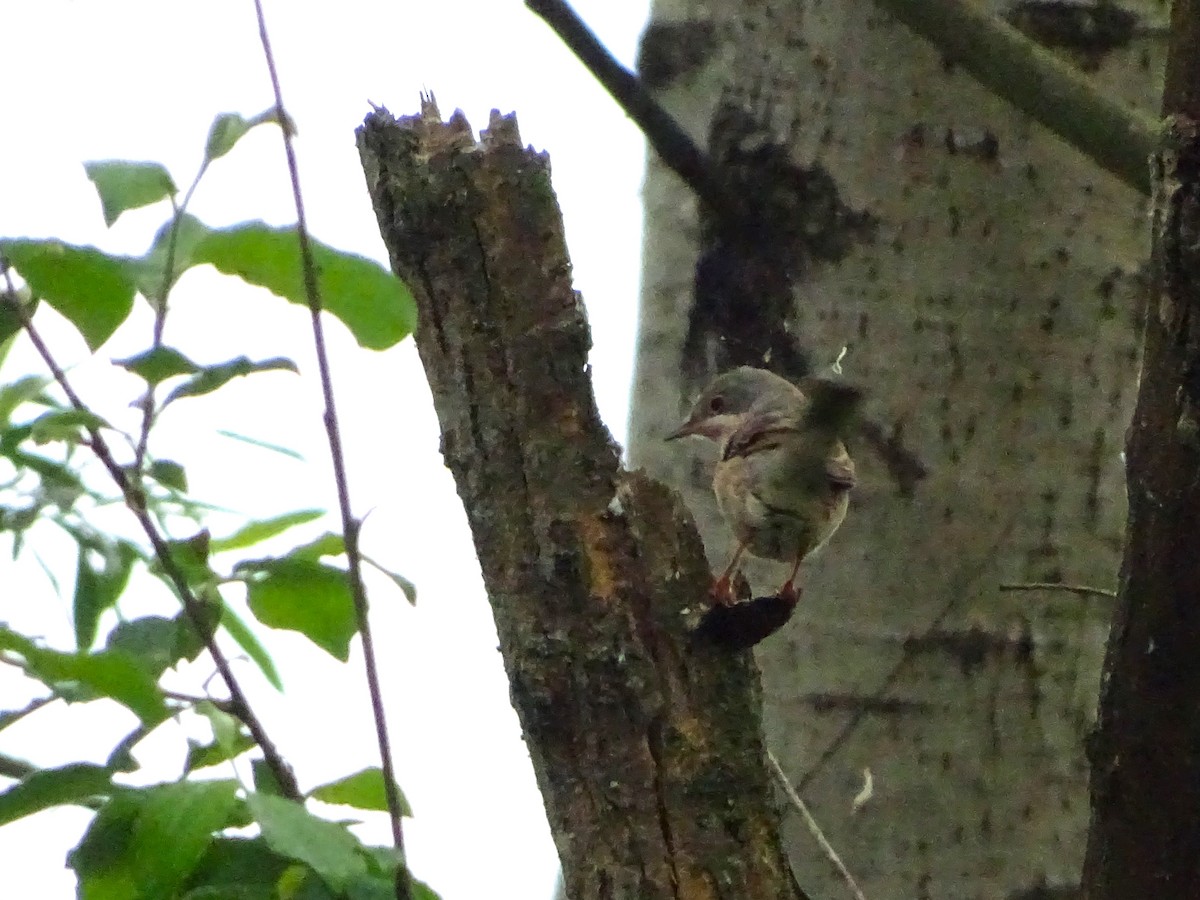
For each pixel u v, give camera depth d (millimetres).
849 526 8781
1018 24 9297
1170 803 5941
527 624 6266
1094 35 9258
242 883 5031
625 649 6172
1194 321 5609
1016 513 8688
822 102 9383
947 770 8422
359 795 5930
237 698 5668
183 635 5910
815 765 8516
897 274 9062
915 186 9148
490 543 6375
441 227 6480
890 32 9328
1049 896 8180
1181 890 5977
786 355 9148
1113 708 6008
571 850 6246
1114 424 8797
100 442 5648
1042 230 9000
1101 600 8594
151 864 4719
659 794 6125
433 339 6512
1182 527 5734
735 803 6148
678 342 9555
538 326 6426
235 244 5637
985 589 8594
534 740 6324
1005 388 8836
